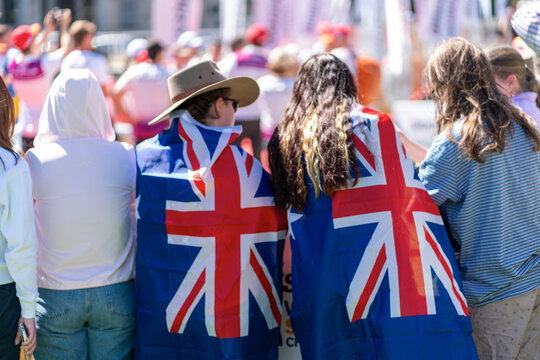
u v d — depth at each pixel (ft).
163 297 18.92
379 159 18.17
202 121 19.83
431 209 18.51
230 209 18.70
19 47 47.73
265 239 19.12
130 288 19.95
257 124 50.80
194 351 18.78
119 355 19.74
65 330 19.19
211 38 90.22
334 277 18.03
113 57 86.28
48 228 18.99
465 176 18.58
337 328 18.07
